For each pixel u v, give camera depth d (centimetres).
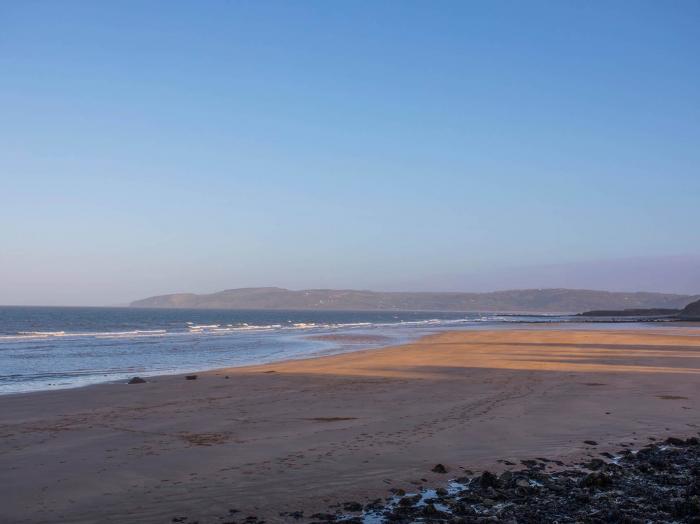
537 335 4962
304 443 1003
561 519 617
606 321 11000
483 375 2080
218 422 1218
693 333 5353
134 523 635
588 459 893
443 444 988
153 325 9600
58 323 10144
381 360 2728
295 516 652
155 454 936
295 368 2389
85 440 1053
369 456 910
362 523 627
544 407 1356
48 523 638
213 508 679
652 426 1137
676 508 628
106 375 2367
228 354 3466
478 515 636
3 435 1104
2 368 2661
